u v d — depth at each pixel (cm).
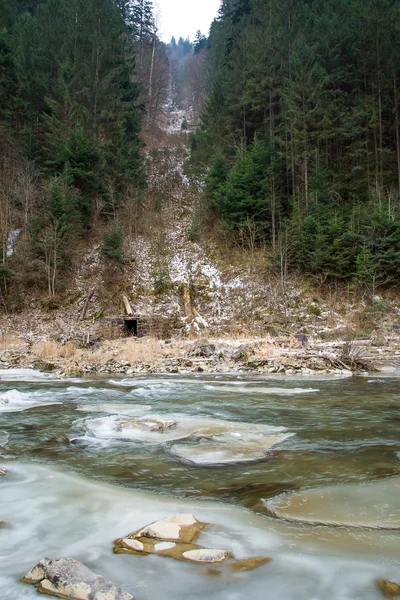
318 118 3350
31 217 3092
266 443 589
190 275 3070
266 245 3216
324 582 252
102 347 2066
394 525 335
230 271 3072
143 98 6288
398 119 3338
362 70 3584
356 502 382
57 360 1734
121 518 350
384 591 242
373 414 800
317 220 2936
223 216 3406
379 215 2750
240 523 338
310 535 317
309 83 3291
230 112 4112
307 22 3975
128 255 3216
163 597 238
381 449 559
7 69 3575
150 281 3044
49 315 2759
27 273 2895
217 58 5884
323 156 3444
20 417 759
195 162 4375
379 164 3309
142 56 6819
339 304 2672
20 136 3531
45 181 3241
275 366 1551
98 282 3023
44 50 3941
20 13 4838
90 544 303
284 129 3431
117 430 655
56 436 627
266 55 3756
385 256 2659
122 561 277
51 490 414
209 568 268
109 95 3903
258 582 252
